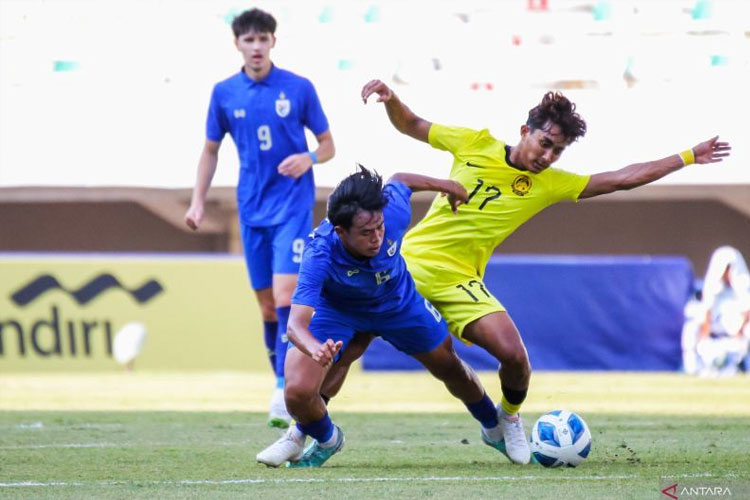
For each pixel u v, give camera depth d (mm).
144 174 58250
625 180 19516
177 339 45906
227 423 26250
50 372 45156
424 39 60688
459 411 29734
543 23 60812
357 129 59156
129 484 16047
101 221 64375
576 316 45719
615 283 45844
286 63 60156
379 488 15562
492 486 15750
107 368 45344
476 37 60750
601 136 59250
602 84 60719
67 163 58344
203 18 60406
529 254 65125
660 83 60625
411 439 22875
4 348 45094
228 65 60312
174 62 60312
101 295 45500
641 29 60750
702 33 60719
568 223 64875
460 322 19062
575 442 18047
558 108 18688
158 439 22766
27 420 26859
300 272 16984
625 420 26859
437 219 19844
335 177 58062
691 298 46250
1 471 17656
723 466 18141
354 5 60688
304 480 16469
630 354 45969
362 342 19047
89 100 59781
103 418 27469
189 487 15719
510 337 18578
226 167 58375
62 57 60062
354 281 17406
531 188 19547
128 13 60344
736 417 27641
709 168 58375
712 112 59938
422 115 59562
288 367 17859
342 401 32906
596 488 15531
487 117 59562
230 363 45875
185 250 64125
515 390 18766
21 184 57625
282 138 25797
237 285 45969
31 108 59469
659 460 19031
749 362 45750
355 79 60375
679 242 64438
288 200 25797
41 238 64375
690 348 45375
